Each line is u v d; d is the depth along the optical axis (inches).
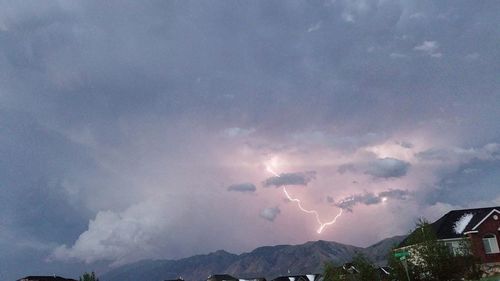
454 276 1663.4
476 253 2450.8
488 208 2768.2
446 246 1700.3
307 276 4881.9
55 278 4362.7
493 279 1934.1
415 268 1658.5
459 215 2780.5
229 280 5693.9
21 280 4261.8
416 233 1740.9
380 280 1772.9
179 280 6427.2
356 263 1792.6
